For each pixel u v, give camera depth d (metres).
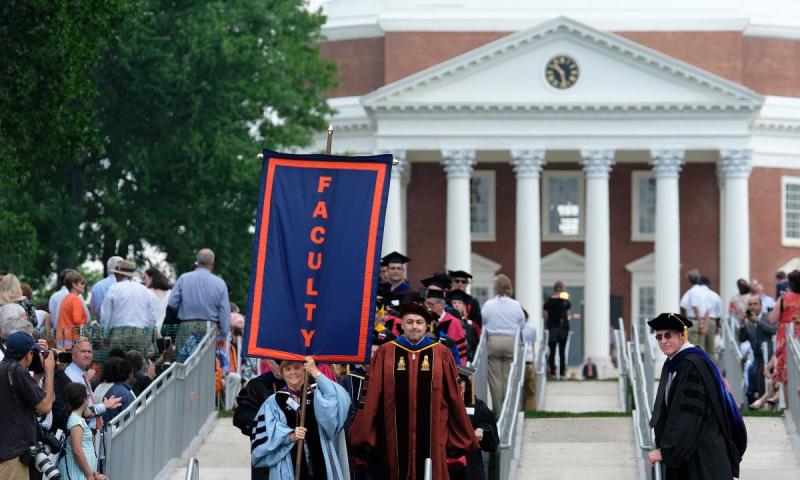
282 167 20.92
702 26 98.19
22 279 76.56
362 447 21.36
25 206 74.44
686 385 21.97
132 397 27.39
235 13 78.56
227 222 77.75
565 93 87.38
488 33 98.62
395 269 28.33
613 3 99.44
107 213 78.88
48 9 45.59
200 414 34.25
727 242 87.31
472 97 87.50
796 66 102.06
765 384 40.59
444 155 87.44
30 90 46.06
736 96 86.62
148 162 75.69
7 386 22.09
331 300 20.64
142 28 74.12
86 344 26.00
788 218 98.88
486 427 23.31
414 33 98.69
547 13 98.88
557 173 95.94
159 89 74.19
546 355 58.75
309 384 20.88
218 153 74.94
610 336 92.38
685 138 87.19
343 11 103.81
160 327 36.69
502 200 96.06
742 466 31.17
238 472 29.83
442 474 21.25
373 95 87.31
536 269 86.75
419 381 21.38
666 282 86.88
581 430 36.56
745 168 86.94
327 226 20.78
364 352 20.59
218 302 35.50
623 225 96.06
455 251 87.31
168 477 29.31
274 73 79.88
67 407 24.47
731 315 50.50
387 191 20.83
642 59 86.94
